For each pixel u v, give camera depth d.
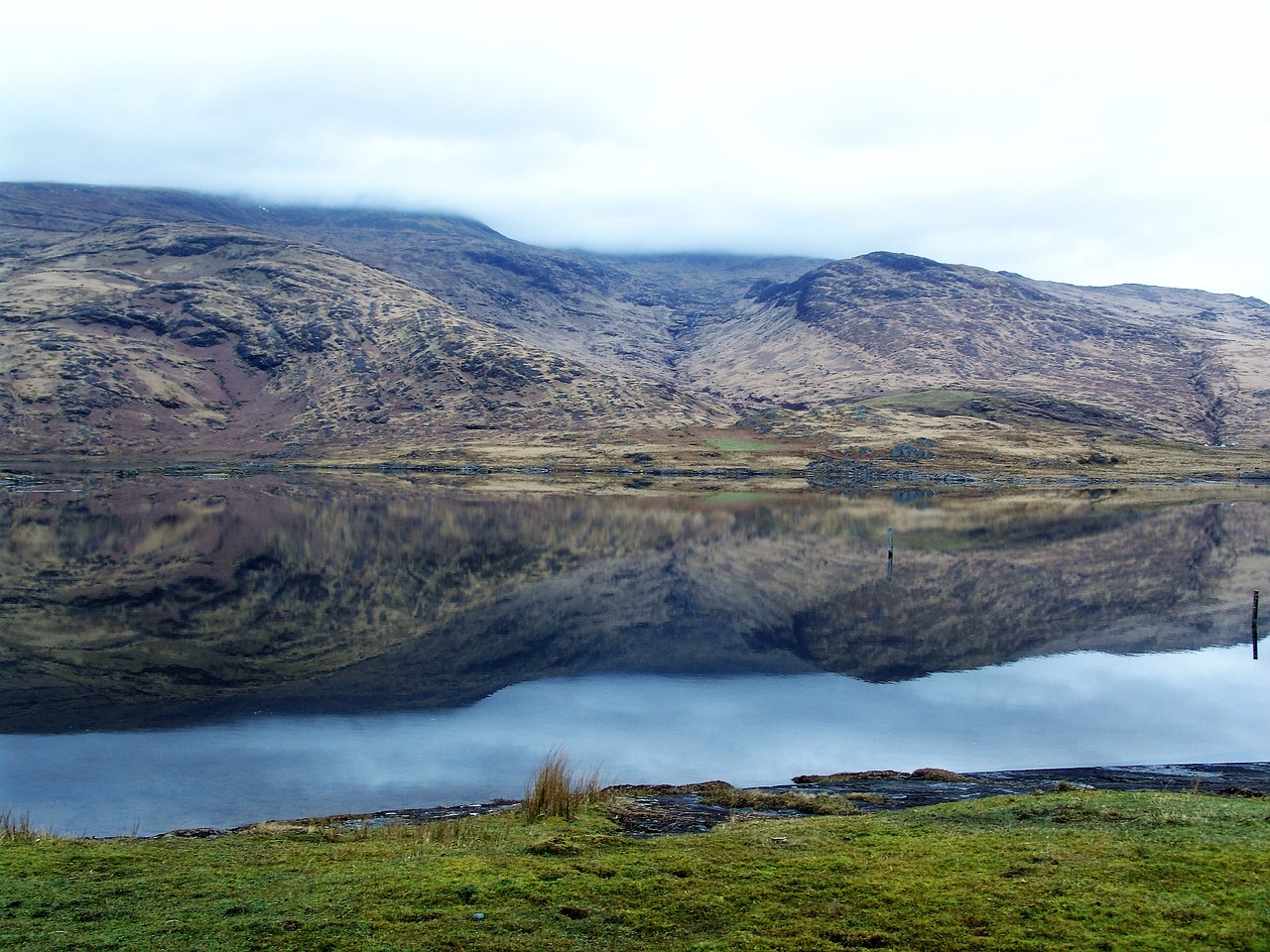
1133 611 58.34
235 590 62.38
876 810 20.92
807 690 39.25
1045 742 32.19
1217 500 148.38
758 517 115.06
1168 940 11.38
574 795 20.20
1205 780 25.69
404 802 26.08
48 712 35.62
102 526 93.56
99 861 15.71
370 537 89.12
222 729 33.56
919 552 84.06
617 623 53.44
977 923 12.11
